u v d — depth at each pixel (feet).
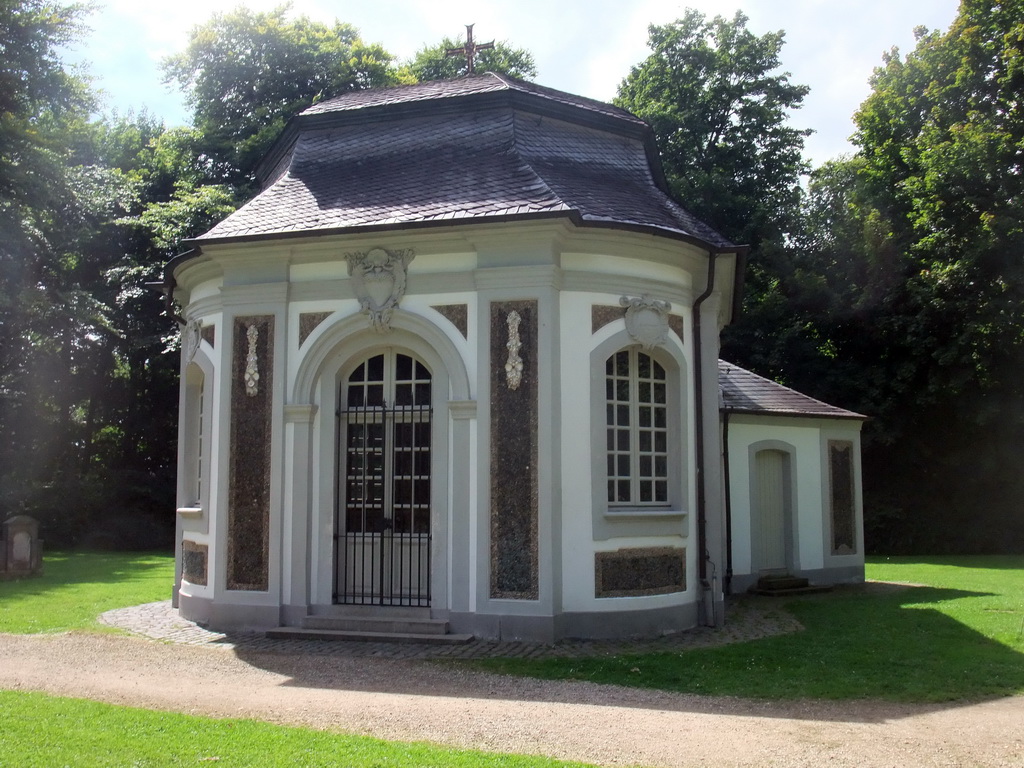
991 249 85.30
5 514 88.38
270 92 108.47
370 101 47.16
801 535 59.16
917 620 42.57
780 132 115.65
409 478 38.91
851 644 35.96
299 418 39.01
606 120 45.98
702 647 35.35
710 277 41.70
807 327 105.40
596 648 34.71
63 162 92.48
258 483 39.27
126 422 104.94
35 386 98.78
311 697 26.48
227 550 39.37
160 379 105.19
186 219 94.43
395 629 36.63
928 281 92.17
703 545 40.93
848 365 102.17
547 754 20.68
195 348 44.01
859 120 101.91
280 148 49.62
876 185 100.99
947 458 97.71
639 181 45.29
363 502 39.27
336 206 40.73
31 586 54.75
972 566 77.25
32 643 35.17
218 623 39.06
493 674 29.91
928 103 97.76
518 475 36.22
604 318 38.40
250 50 108.06
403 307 38.34
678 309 41.06
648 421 40.16
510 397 36.52
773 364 104.32
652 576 38.45
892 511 97.45
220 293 41.73
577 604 36.65
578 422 37.37
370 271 38.65
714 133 117.39
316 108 47.42
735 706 25.81
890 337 99.66
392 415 39.27
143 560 76.18
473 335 37.42
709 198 110.11
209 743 21.01
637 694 27.20
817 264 108.27
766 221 110.63
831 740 22.27
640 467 39.63
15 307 86.28
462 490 36.91
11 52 84.02
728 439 56.13
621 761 20.26
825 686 28.43
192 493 45.75
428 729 22.80
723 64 114.73
